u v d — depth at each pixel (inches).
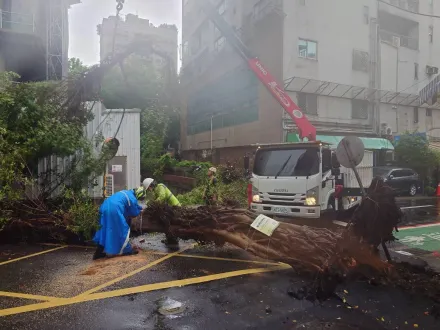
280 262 221.1
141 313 151.6
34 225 277.4
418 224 396.2
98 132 355.3
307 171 341.1
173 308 156.3
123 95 712.4
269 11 736.3
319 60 797.2
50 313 151.1
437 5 915.4
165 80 407.2
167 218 257.6
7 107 266.2
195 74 855.1
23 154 268.2
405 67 891.4
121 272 206.7
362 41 853.8
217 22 456.1
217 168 623.5
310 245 192.5
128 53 317.7
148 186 278.4
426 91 395.2
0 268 214.2
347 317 150.3
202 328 139.1
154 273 205.0
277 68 765.3
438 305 160.9
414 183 751.7
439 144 893.8
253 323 143.9
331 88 804.6
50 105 300.5
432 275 197.0
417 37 892.6
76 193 303.0
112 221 237.0
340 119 830.5
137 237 301.4
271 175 358.3
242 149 884.6
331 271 181.3
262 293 175.0
